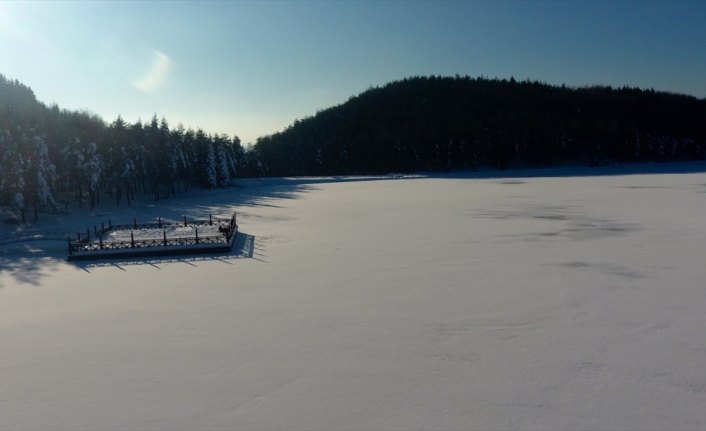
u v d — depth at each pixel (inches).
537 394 440.5
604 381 462.9
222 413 419.8
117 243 1130.0
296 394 448.8
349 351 540.7
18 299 774.5
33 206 2034.9
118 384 476.1
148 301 742.5
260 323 633.0
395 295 745.0
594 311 661.3
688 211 1608.0
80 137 2356.1
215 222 1563.7
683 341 554.6
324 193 2918.3
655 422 394.3
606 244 1112.2
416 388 455.5
